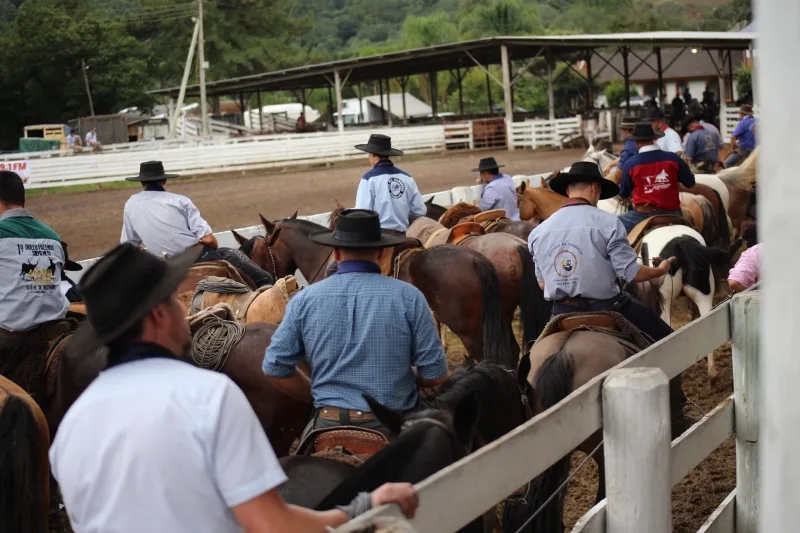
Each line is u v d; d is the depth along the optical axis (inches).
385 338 155.1
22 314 198.1
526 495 169.9
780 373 64.8
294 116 2406.5
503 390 156.9
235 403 87.5
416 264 287.3
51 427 204.5
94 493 85.8
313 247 333.4
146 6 2854.3
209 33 2770.7
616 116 1353.3
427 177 1011.3
